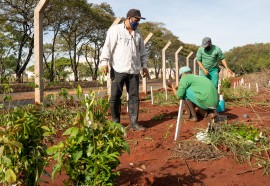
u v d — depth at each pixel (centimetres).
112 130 249
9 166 230
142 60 574
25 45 2745
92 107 247
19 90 940
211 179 338
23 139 237
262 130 498
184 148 418
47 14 2809
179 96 578
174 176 342
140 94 1216
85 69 4862
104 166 232
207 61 799
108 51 535
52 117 527
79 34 3591
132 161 386
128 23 541
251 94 1023
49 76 649
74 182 249
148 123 608
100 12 3625
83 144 239
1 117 316
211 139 431
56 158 230
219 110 704
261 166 368
